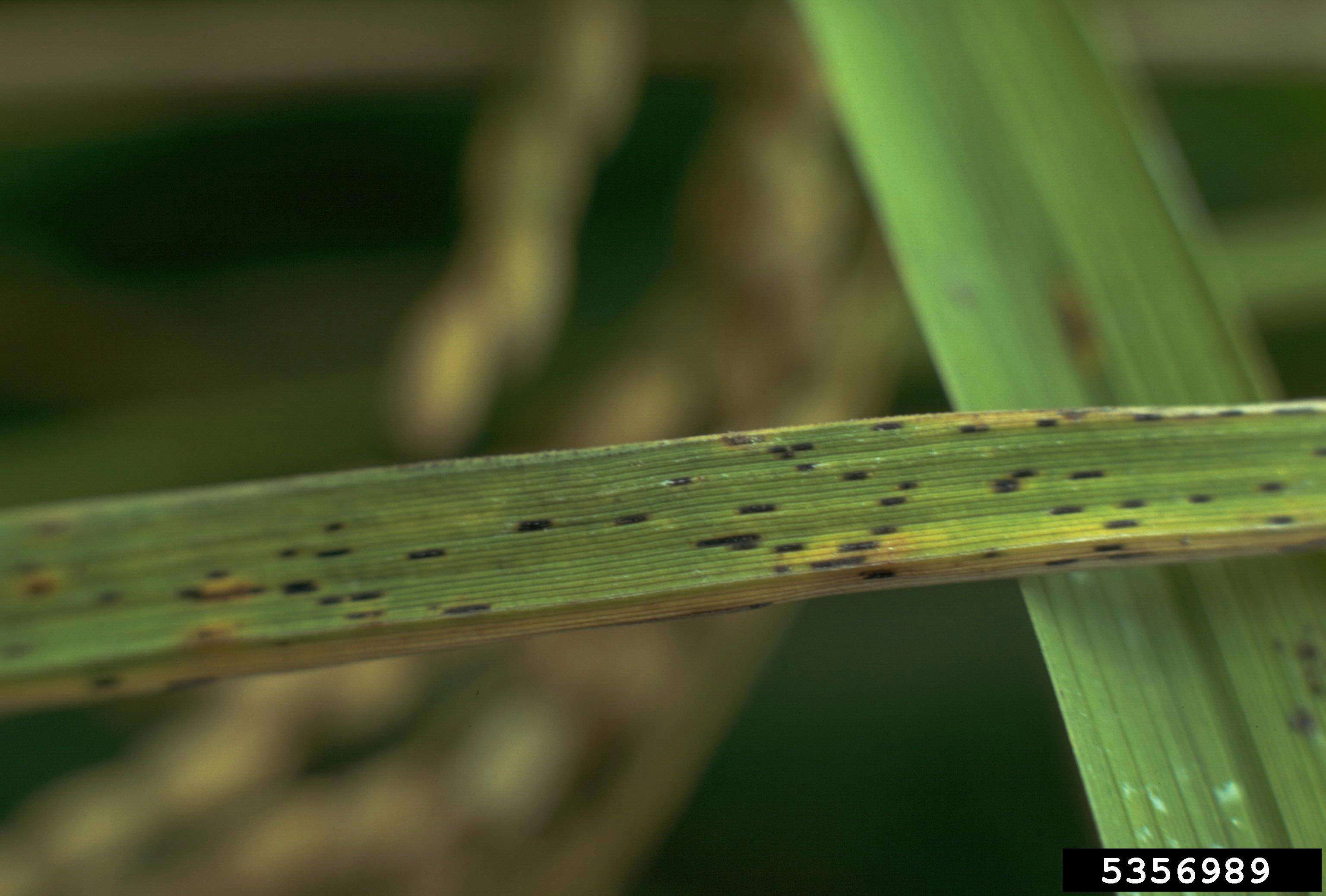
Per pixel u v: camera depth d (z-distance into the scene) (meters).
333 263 0.48
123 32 0.42
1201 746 0.26
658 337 0.36
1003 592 0.45
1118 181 0.28
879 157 0.28
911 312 0.33
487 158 0.31
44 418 0.45
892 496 0.26
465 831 0.30
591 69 0.31
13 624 0.25
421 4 0.44
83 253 0.46
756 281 0.33
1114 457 0.26
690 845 0.41
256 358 0.47
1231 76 0.48
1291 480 0.26
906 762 0.42
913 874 0.40
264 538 0.25
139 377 0.46
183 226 0.47
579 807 0.31
